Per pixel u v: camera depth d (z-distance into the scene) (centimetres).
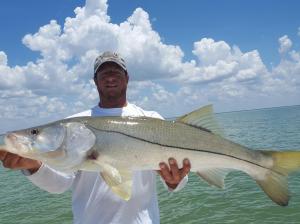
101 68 138
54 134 119
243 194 348
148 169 119
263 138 877
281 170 123
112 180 113
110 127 119
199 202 335
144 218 122
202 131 123
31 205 393
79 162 118
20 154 115
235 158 125
